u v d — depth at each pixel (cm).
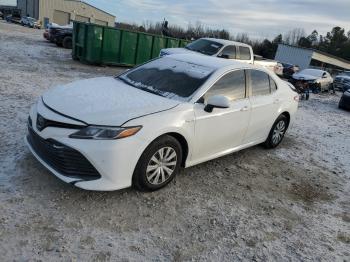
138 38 1686
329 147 760
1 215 338
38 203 366
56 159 376
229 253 343
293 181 537
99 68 1548
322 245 380
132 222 363
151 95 446
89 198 389
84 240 325
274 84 612
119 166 369
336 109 1394
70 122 363
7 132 529
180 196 428
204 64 518
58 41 2153
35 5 6212
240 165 559
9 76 987
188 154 447
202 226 377
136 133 374
